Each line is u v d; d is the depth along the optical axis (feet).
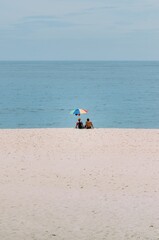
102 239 35.06
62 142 82.84
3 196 48.11
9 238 35.19
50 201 46.16
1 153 73.36
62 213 41.96
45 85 470.39
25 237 35.47
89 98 323.37
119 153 73.67
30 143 81.66
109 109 255.29
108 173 59.72
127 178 56.95
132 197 48.01
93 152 74.59
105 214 41.75
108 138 86.33
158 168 62.85
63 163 66.28
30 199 46.93
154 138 86.22
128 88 431.43
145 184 53.93
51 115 226.79
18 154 72.74
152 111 247.29
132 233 36.58
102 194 49.26
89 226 38.24
